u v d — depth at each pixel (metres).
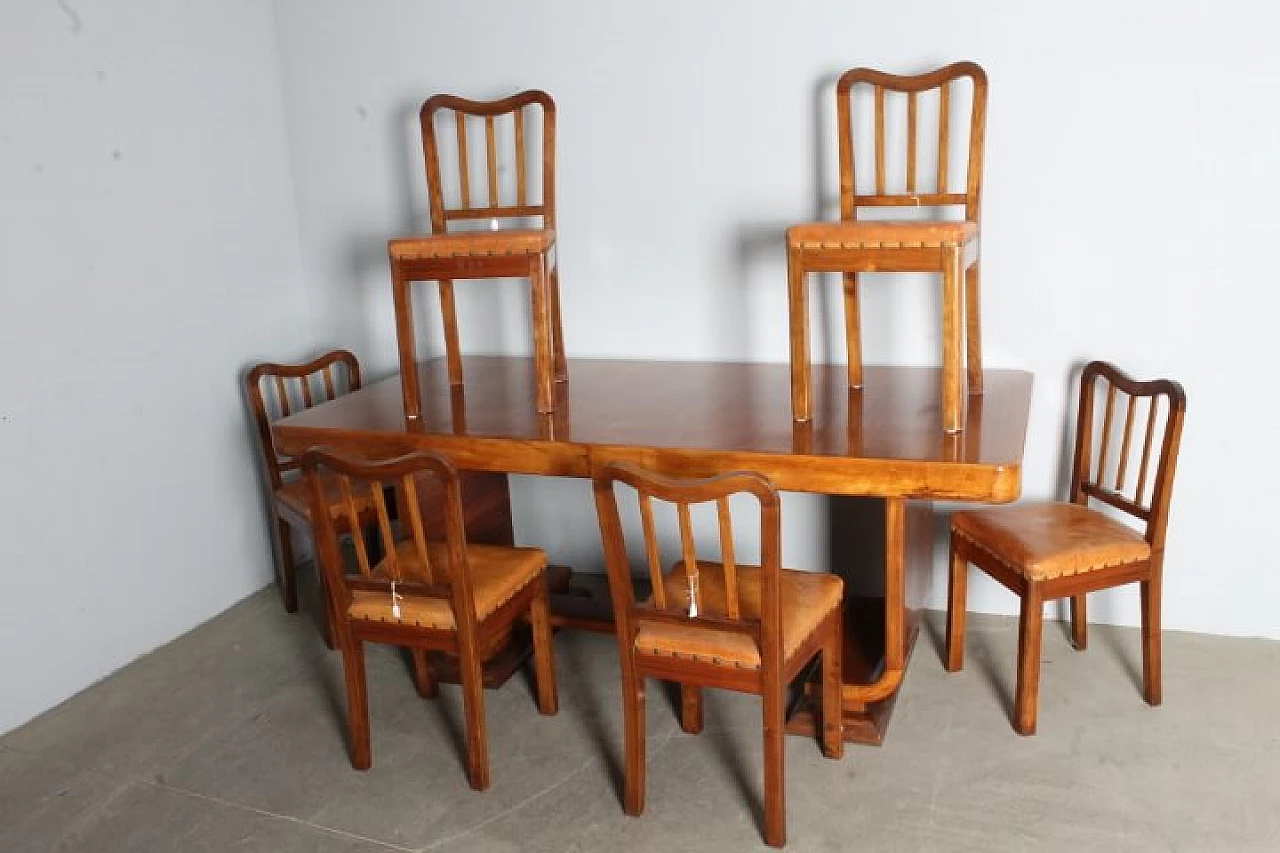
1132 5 2.58
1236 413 2.74
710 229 3.11
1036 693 2.43
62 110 2.80
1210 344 2.72
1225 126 2.58
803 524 3.17
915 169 2.71
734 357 3.19
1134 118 2.64
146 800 2.40
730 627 2.03
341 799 2.36
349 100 3.43
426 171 3.20
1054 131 2.71
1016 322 2.87
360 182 3.51
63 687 2.87
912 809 2.21
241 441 3.44
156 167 3.08
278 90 3.50
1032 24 2.67
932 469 2.09
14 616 2.73
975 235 2.38
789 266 2.32
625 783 2.31
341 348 3.71
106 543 2.98
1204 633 2.90
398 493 2.63
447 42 3.25
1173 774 2.28
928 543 2.96
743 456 2.22
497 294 3.41
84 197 2.87
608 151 3.15
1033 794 2.24
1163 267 2.71
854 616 2.92
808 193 2.99
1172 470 2.40
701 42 2.98
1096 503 2.93
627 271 3.23
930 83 2.62
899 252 2.22
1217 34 2.54
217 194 3.30
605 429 2.47
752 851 2.11
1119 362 2.81
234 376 3.41
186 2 3.15
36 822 2.34
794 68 2.91
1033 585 2.36
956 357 2.23
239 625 3.29
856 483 2.16
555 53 3.13
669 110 3.06
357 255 3.59
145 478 3.10
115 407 2.99
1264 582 2.82
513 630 3.01
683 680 2.13
